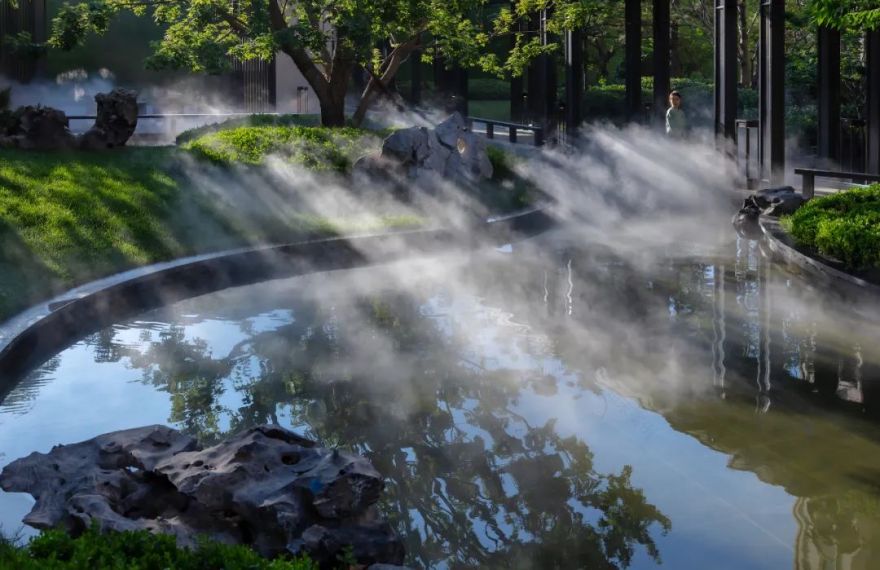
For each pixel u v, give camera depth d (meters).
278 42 21.70
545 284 12.92
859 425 7.52
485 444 7.16
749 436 7.31
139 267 12.37
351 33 22.25
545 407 7.99
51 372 8.95
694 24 36.78
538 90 29.14
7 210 13.22
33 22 30.55
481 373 8.97
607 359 9.38
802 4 32.03
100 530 4.83
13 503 5.80
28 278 11.06
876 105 18.02
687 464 6.77
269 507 5.00
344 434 7.34
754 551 5.46
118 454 6.16
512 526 5.78
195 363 9.23
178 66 22.95
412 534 5.67
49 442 7.13
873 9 14.48
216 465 5.43
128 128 19.66
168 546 4.11
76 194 14.58
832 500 6.15
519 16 25.56
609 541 5.59
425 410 7.92
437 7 23.98
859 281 10.87
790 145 24.78
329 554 4.93
